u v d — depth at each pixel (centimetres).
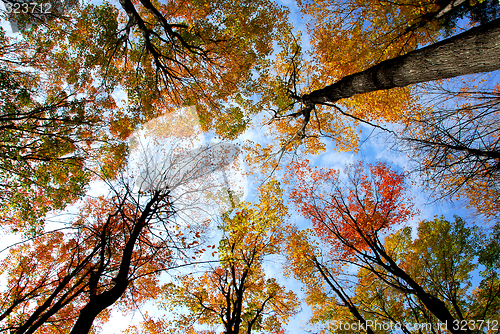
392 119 953
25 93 675
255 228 1013
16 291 671
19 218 716
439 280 989
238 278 952
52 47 773
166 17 899
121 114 853
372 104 955
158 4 874
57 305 445
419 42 816
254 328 911
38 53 742
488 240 962
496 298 898
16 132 654
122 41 786
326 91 747
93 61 807
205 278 970
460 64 390
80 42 793
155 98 902
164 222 685
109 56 825
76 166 745
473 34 363
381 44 824
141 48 875
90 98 831
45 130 697
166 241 709
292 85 1008
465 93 576
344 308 1080
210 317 937
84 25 761
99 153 782
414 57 455
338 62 938
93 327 841
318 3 831
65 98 745
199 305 873
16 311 696
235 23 852
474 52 364
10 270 742
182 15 901
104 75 842
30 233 700
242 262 944
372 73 557
